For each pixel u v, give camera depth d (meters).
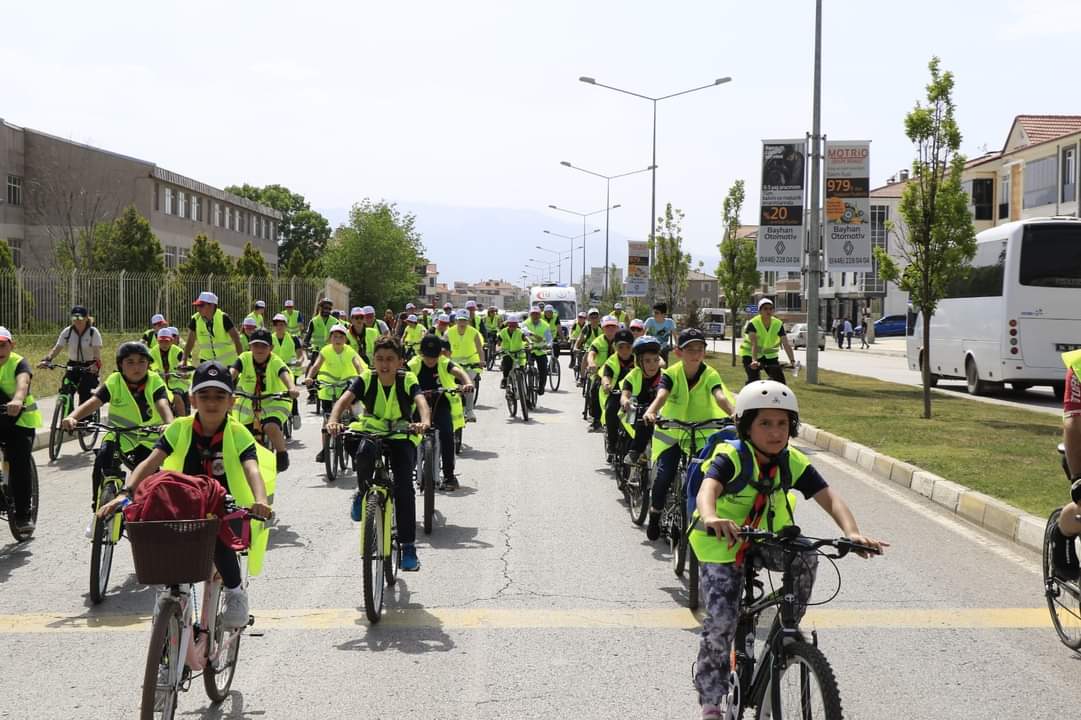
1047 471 11.41
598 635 6.21
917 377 32.41
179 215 57.12
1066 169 45.62
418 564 7.44
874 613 6.68
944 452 12.98
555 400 22.81
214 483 4.51
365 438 7.11
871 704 5.09
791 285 98.62
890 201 72.44
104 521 7.03
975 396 24.69
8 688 5.31
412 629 6.32
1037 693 5.25
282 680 5.42
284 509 10.23
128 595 7.17
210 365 5.09
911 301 18.27
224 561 4.87
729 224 39.28
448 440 10.70
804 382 27.02
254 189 95.06
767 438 4.17
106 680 5.43
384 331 23.53
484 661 5.72
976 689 5.30
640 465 9.18
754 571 4.24
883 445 13.77
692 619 6.54
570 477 12.19
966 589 7.26
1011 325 23.12
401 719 4.88
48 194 51.31
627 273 53.28
